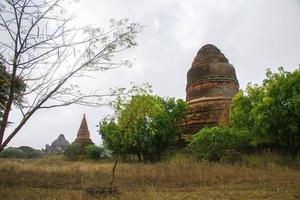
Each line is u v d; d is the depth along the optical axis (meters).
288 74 28.44
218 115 39.88
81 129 65.31
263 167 23.34
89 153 49.59
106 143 38.09
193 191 15.56
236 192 14.56
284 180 17.61
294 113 26.59
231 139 28.09
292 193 13.84
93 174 22.17
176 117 38.88
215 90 41.84
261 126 27.70
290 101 26.50
